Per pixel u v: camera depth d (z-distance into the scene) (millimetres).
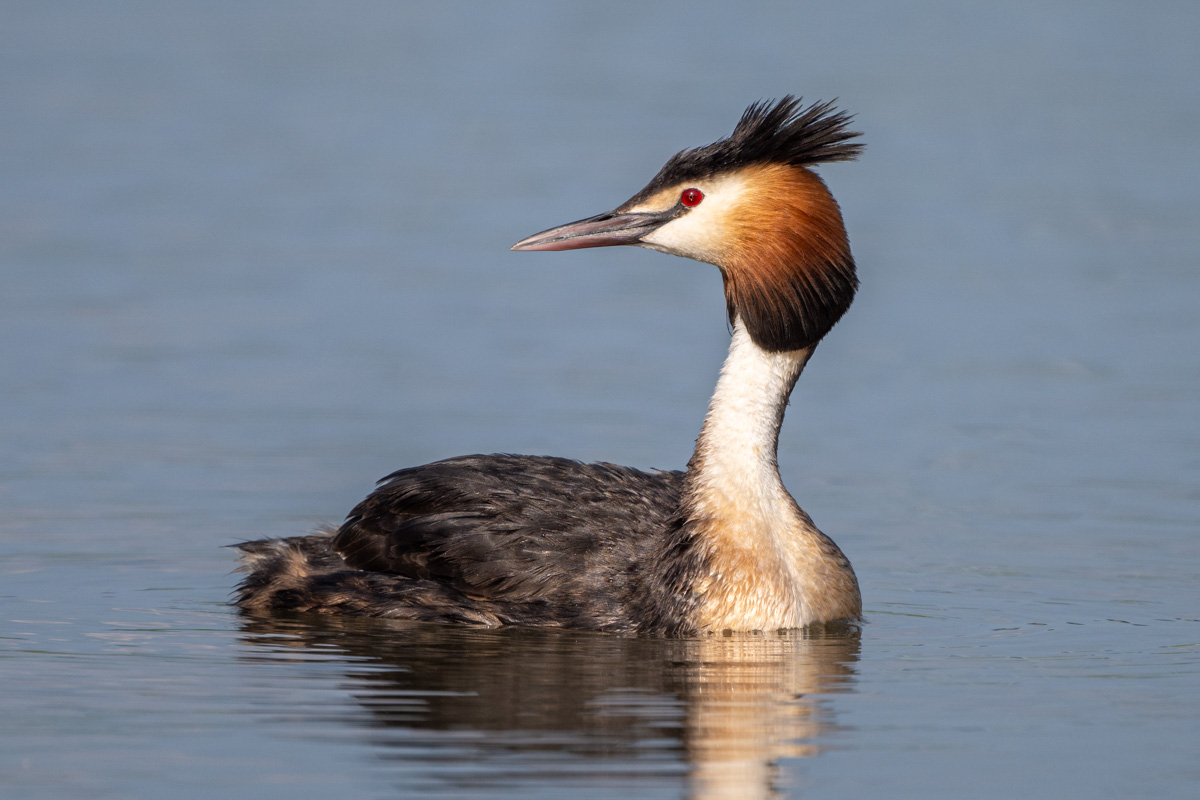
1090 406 19672
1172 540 14805
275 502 15922
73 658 11133
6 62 50312
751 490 12070
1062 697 10359
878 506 16125
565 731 9609
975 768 9078
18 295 24656
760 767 9047
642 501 12727
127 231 29578
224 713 9906
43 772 8906
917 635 12000
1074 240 29047
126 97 45406
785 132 12031
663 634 11844
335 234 29859
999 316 24141
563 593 12156
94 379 20406
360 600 12422
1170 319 23719
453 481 12719
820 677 10805
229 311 24188
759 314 12164
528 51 55500
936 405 19984
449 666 10984
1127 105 44125
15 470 16703
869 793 8711
